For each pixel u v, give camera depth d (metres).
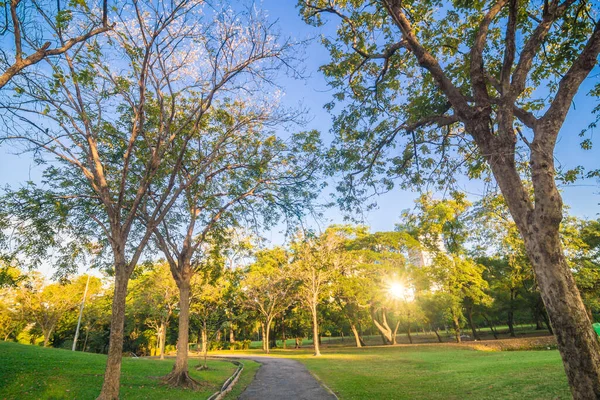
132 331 51.50
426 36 12.33
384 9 11.94
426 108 11.90
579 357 5.97
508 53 8.52
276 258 41.75
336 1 12.05
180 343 16.33
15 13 6.53
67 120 12.41
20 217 13.41
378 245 39.59
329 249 34.97
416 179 13.13
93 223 15.48
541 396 9.73
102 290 46.75
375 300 37.66
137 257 11.22
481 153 8.00
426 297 37.78
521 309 48.09
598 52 7.27
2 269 13.53
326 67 12.88
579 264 31.88
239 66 12.72
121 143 15.13
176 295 32.88
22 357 16.62
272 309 45.09
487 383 12.49
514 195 7.29
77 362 17.17
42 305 40.34
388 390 13.12
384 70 11.74
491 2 11.09
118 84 12.77
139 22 10.93
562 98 7.25
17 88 8.80
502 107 7.95
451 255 36.22
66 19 7.28
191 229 18.20
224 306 32.47
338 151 12.89
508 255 24.14
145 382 15.11
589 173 10.20
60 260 14.91
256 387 15.78
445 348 33.16
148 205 17.53
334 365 23.89
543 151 6.99
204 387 15.55
